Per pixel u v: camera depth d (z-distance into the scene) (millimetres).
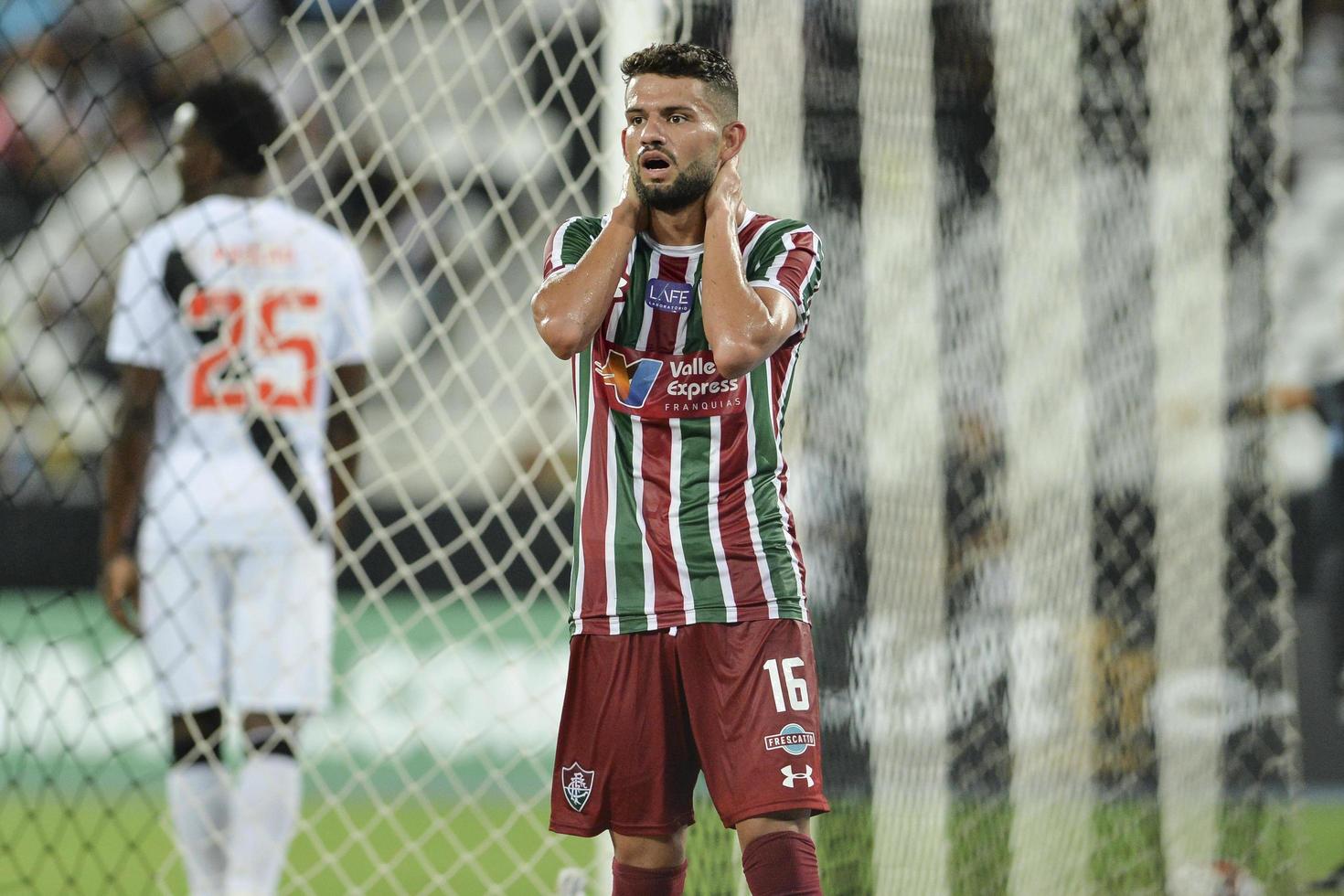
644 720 8914
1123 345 18859
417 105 32219
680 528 8812
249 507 13727
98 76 32125
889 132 17484
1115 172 19094
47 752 23391
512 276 32094
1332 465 20891
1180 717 18141
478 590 26391
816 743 8750
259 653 13578
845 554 16250
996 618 19156
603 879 14258
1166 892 15219
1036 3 18062
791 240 8984
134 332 13945
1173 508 18203
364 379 14773
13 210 32531
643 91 8469
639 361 8781
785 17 14492
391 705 23938
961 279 20781
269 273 14164
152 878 15531
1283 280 28328
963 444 19828
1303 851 17406
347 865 18922
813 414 16031
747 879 8695
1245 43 18047
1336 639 21031
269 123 14398
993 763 18484
